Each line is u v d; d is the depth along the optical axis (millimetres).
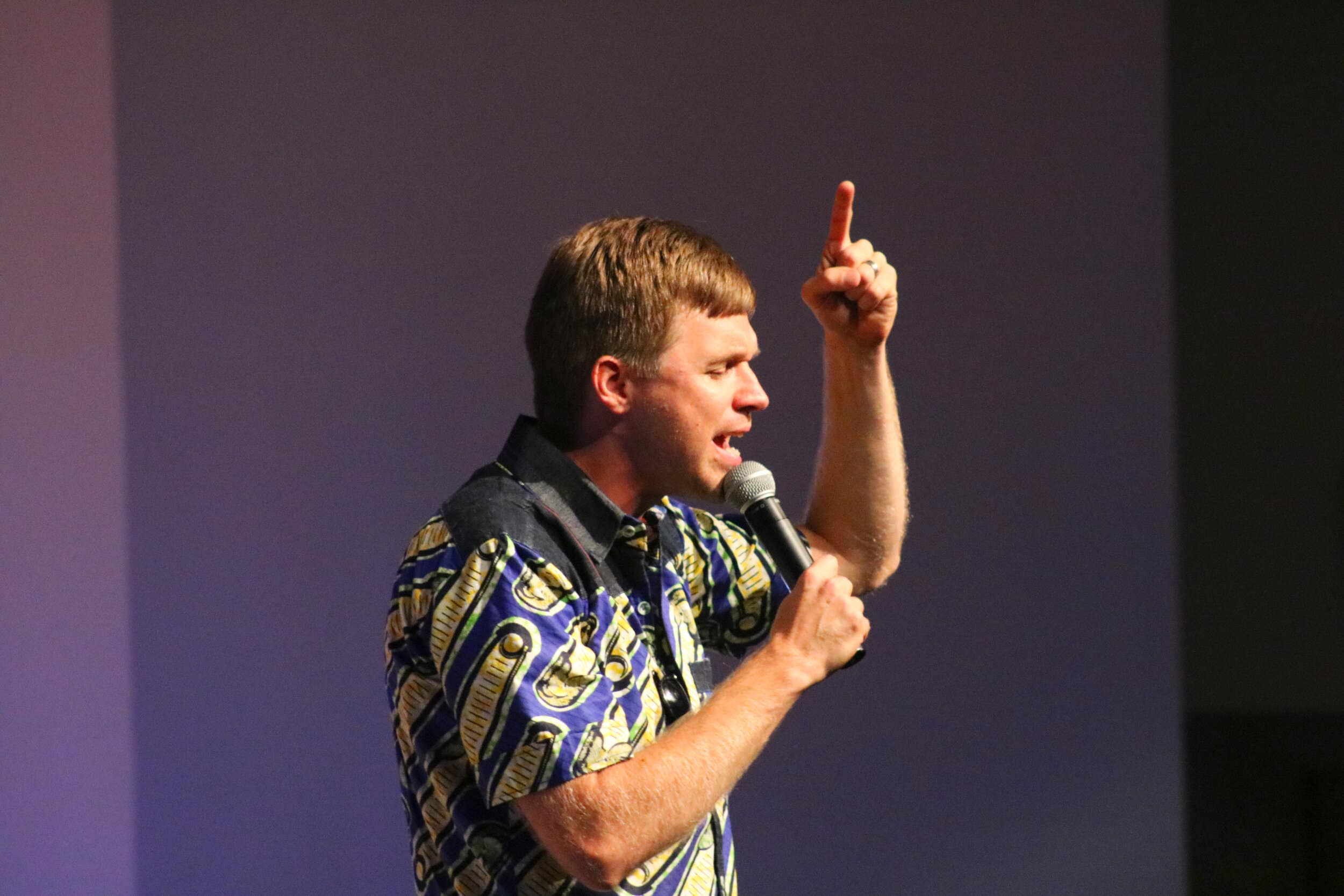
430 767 3863
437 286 9641
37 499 9594
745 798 9609
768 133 9578
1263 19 9430
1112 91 9508
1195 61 9477
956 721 9594
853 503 4973
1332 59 9391
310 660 9609
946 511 9602
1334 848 9367
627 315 4039
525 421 4215
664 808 3518
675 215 9602
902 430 9609
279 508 9625
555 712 3570
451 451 9617
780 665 3754
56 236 9547
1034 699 9570
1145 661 9539
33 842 9594
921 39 9547
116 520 9594
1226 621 9531
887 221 9594
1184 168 9492
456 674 3641
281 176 9625
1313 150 9422
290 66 9625
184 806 9609
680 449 4109
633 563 4141
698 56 9594
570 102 9617
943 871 9594
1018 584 9578
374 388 9641
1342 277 9414
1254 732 9500
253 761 9609
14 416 9562
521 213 9625
